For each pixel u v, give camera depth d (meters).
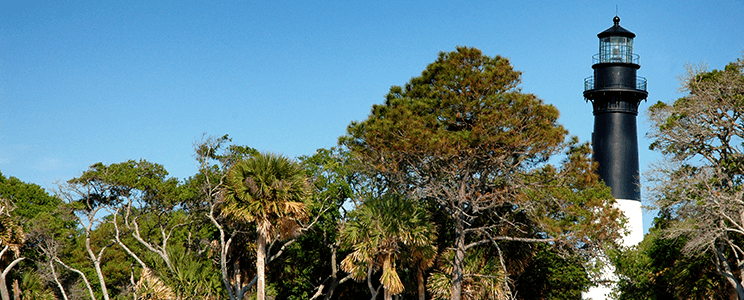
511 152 28.94
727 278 30.95
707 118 33.75
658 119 35.59
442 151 28.42
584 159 29.98
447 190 30.39
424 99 30.70
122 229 41.12
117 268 46.03
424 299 32.47
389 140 29.36
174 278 28.89
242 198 26.44
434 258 30.58
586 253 31.16
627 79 51.69
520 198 29.52
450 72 30.45
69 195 35.78
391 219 28.39
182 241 41.53
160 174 38.19
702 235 30.00
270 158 26.91
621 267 39.38
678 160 33.72
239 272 35.31
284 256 37.66
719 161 33.78
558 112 29.31
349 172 37.00
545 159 30.20
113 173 36.06
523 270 33.72
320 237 38.56
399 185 31.41
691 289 33.41
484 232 29.52
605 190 37.28
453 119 30.23
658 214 34.06
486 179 30.86
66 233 43.59
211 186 35.81
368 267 29.69
